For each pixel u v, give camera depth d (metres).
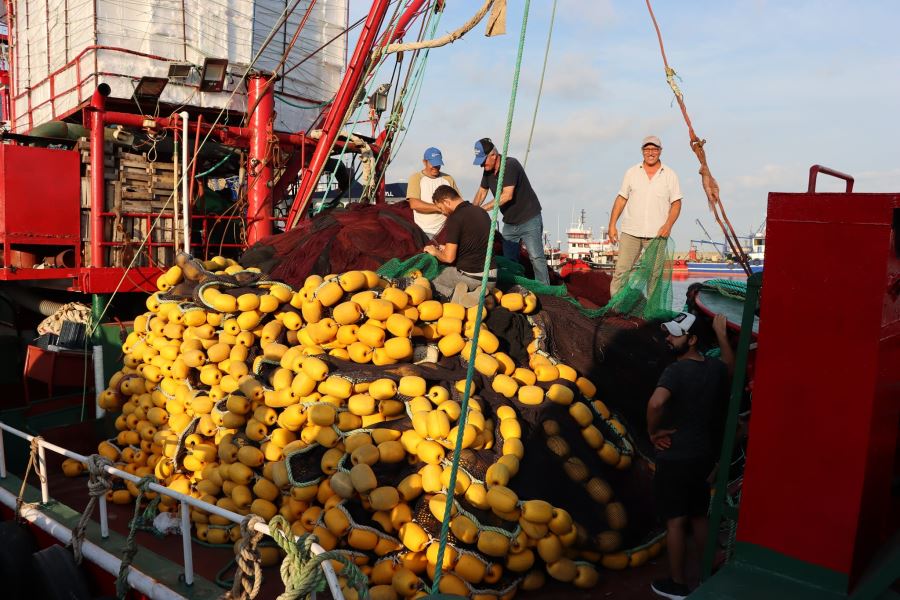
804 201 2.69
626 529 4.97
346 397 5.14
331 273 7.09
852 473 2.61
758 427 2.81
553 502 4.73
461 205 6.62
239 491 5.34
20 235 8.34
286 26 12.62
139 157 9.38
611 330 6.42
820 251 2.66
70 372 8.28
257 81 10.60
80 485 7.22
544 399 5.39
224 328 6.43
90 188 8.88
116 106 11.06
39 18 12.53
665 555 5.17
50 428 7.98
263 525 3.60
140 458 6.56
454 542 4.41
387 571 4.48
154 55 10.99
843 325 2.62
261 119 10.51
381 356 5.61
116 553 5.06
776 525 2.77
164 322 6.83
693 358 4.65
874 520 2.83
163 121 9.25
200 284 6.82
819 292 2.67
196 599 4.31
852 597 2.60
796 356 2.72
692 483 4.55
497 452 4.85
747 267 5.13
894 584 3.00
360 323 5.82
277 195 12.56
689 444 4.53
